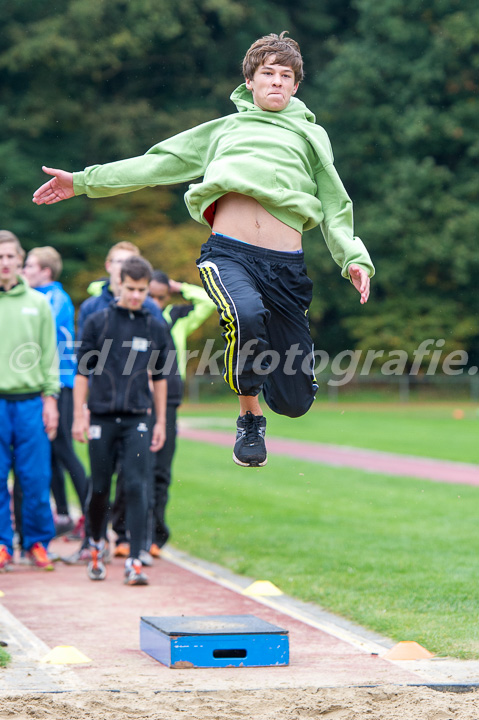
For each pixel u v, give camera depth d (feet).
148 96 420.77
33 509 76.79
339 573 70.69
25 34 391.24
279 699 40.52
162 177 45.93
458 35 398.62
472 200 411.54
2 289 75.97
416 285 418.10
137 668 46.68
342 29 443.73
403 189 401.29
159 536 81.61
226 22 407.64
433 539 86.43
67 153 400.26
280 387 44.34
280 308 43.27
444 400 386.73
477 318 418.10
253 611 60.23
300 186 43.70
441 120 404.98
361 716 38.04
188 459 173.47
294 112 45.06
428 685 42.70
